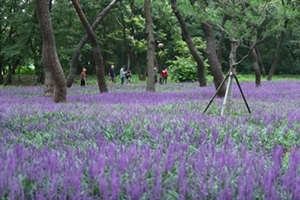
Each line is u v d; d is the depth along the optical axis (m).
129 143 5.70
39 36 31.38
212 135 6.10
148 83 21.67
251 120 8.27
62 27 34.59
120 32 46.78
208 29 15.62
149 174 3.34
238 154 4.36
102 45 46.41
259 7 10.48
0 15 34.25
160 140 5.74
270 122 7.96
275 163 3.68
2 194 2.83
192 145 5.38
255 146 5.34
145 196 2.74
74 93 20.92
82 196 2.82
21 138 5.88
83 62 51.22
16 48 32.53
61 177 3.19
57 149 4.79
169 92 20.66
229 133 6.29
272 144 5.91
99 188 2.89
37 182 3.04
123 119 7.86
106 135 6.39
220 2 10.55
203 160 3.66
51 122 7.89
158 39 47.78
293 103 12.73
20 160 3.86
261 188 2.97
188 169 3.50
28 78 46.09
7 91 24.05
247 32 10.23
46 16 12.77
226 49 55.91
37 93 21.72
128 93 19.53
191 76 40.03
